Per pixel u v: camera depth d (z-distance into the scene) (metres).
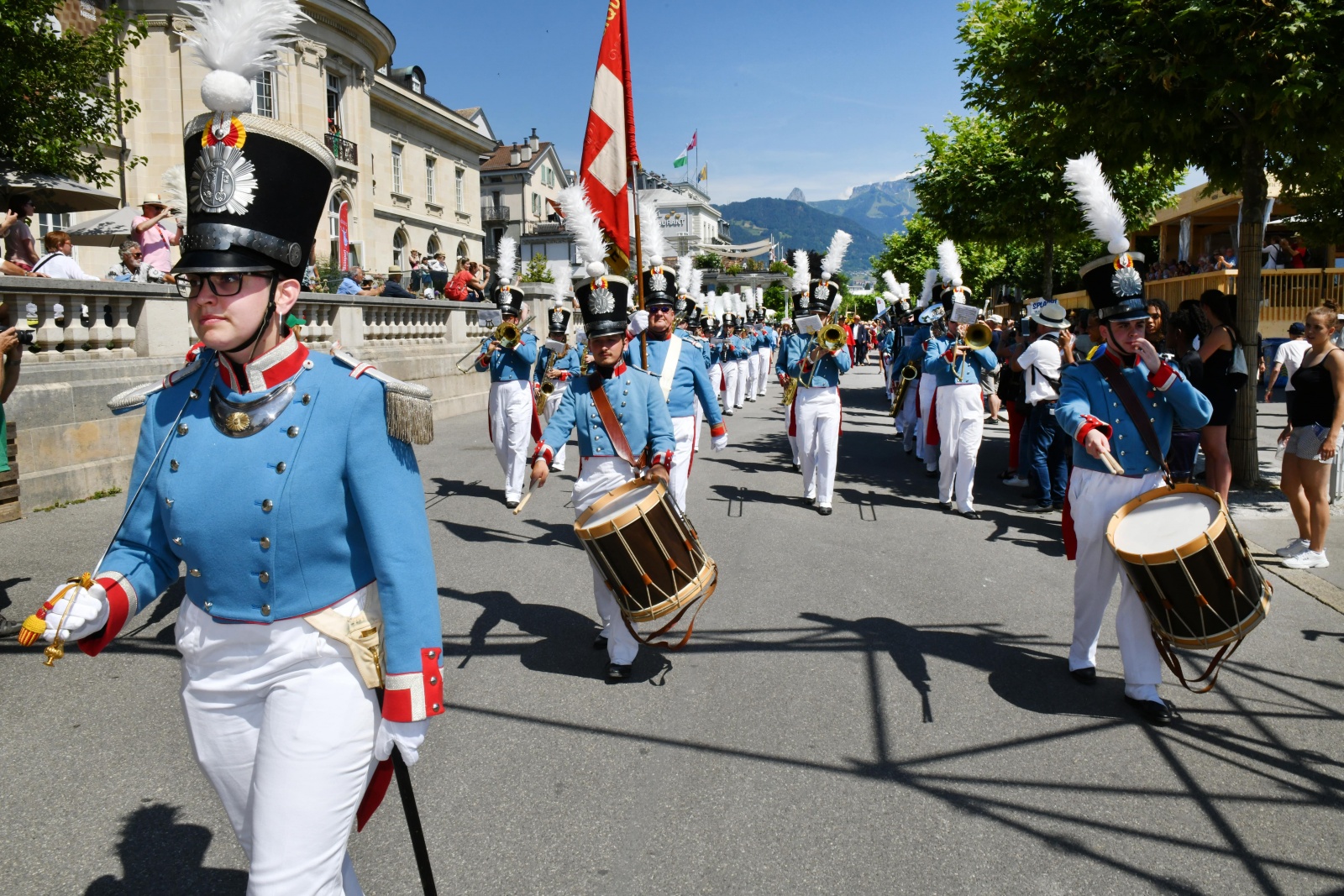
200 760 2.20
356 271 20.28
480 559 6.91
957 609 5.82
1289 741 4.00
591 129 8.24
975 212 17.98
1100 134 9.80
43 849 3.13
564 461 11.23
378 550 2.09
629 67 8.20
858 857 3.14
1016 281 36.22
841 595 6.12
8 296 8.00
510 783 3.62
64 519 7.70
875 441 14.88
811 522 8.49
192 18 2.02
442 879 3.00
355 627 2.12
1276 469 10.32
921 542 7.71
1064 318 8.95
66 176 11.61
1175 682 4.66
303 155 2.04
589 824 3.34
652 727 4.12
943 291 9.74
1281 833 3.29
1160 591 3.88
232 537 2.05
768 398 25.89
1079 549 4.52
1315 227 16.81
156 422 2.17
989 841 3.24
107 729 4.00
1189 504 4.11
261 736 2.08
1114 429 4.35
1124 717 4.23
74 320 8.78
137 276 10.63
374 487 2.10
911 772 3.72
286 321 2.18
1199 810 3.44
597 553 4.17
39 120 10.57
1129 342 4.21
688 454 6.91
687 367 6.85
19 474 7.87
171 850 3.15
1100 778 3.67
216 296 1.97
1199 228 25.84
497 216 56.81
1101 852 3.17
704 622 5.55
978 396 8.73
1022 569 6.84
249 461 2.05
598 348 4.84
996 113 12.37
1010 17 11.69
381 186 33.88
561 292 10.78
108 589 2.07
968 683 4.63
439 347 16.81
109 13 11.48
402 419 2.07
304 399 2.08
